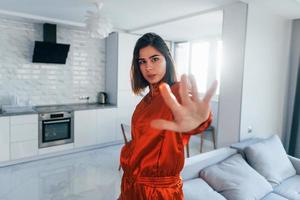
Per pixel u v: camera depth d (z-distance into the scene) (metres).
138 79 0.86
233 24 2.81
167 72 0.73
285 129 3.57
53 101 4.41
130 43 4.68
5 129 3.40
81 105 4.50
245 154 2.50
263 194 2.07
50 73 4.32
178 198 0.70
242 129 2.84
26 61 4.07
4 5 3.21
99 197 2.71
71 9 3.35
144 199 0.69
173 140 0.66
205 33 4.61
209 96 0.54
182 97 0.54
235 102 2.83
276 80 3.27
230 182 2.03
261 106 3.07
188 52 5.43
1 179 3.10
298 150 3.38
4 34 3.83
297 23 3.35
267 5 2.78
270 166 2.39
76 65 4.60
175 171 0.69
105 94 4.83
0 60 3.83
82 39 4.61
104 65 4.94
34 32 4.09
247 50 2.74
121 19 3.80
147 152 0.68
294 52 3.41
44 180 3.11
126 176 0.76
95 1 2.94
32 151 3.67
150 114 0.70
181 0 2.81
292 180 2.45
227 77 2.89
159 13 3.40
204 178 2.17
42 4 3.14
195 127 0.54
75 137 4.10
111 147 4.54
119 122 4.64
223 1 2.76
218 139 3.04
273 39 3.11
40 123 3.71
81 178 3.19
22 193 2.76
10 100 3.93
